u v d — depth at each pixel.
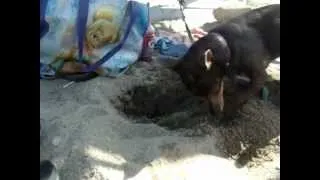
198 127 1.27
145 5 1.49
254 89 1.32
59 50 1.35
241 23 1.37
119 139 1.21
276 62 1.61
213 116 1.30
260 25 1.40
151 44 1.49
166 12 1.85
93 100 1.31
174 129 1.27
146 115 1.33
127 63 1.42
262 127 1.30
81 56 1.37
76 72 1.39
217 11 1.90
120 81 1.38
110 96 1.34
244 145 1.25
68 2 1.34
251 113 1.34
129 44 1.43
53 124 1.22
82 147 1.16
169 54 1.53
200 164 1.17
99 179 1.10
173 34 1.66
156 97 1.36
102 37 1.38
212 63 1.26
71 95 1.33
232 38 1.32
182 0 1.86
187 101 1.36
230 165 1.19
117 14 1.39
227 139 1.26
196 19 1.83
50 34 1.34
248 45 1.32
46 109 1.26
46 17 1.32
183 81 1.32
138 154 1.17
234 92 1.31
